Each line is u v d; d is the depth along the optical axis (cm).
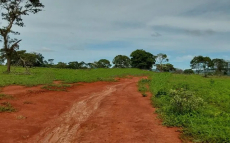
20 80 1823
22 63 2802
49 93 1404
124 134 706
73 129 756
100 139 663
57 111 996
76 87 1773
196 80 2756
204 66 6031
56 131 734
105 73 3509
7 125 748
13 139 642
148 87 1952
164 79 2644
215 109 1023
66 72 3238
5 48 2459
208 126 732
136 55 7325
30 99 1179
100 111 1020
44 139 664
